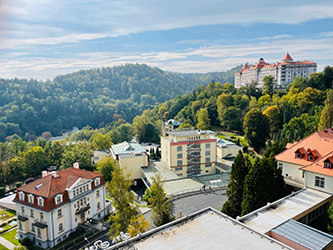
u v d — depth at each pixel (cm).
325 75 15238
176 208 6731
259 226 3800
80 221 6706
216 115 17725
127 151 11431
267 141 12106
